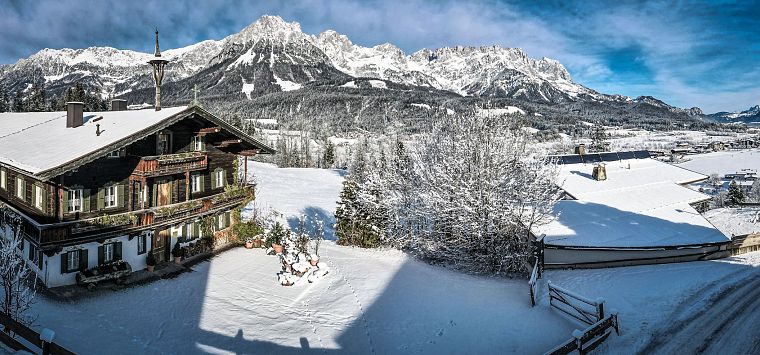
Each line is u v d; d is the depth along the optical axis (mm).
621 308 20844
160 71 27750
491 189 27781
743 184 81688
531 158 30016
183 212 26203
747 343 17078
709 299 21766
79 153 20953
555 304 21250
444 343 18312
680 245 29266
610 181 43844
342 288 24250
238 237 31875
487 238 27875
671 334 18062
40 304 19438
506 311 21344
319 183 76500
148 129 22953
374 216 33688
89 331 17719
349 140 189625
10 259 16500
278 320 20016
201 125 27562
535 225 28188
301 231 32906
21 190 24188
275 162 128375
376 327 19688
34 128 28641
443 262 29938
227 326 19188
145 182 24953
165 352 16703
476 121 30328
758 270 26406
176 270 25641
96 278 21922
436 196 29078
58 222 21516
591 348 16609
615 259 28938
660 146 169000
